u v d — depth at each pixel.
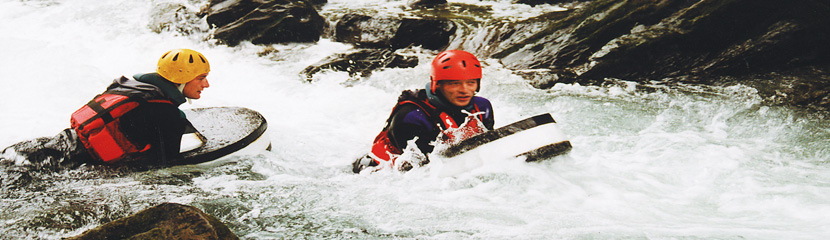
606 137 5.62
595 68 7.70
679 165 4.80
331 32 10.22
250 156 5.10
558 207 3.91
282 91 7.62
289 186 4.41
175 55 4.66
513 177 4.23
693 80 7.47
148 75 4.70
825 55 7.49
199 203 4.06
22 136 5.96
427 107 4.33
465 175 4.29
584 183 4.34
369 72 8.16
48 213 3.87
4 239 3.50
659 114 6.34
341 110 6.88
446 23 9.62
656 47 7.79
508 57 8.46
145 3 11.27
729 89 7.02
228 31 9.59
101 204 4.04
